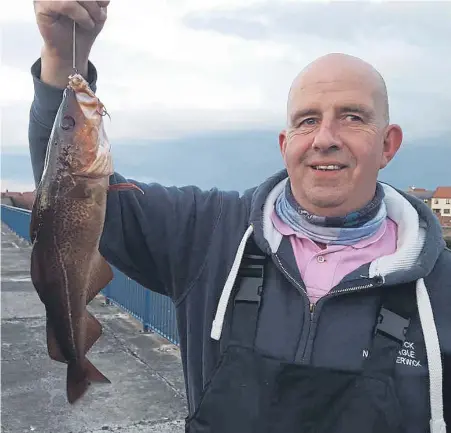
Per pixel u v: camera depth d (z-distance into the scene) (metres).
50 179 0.77
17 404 1.74
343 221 0.79
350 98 0.76
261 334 0.75
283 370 0.71
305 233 0.80
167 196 0.86
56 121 0.77
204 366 0.78
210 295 0.81
